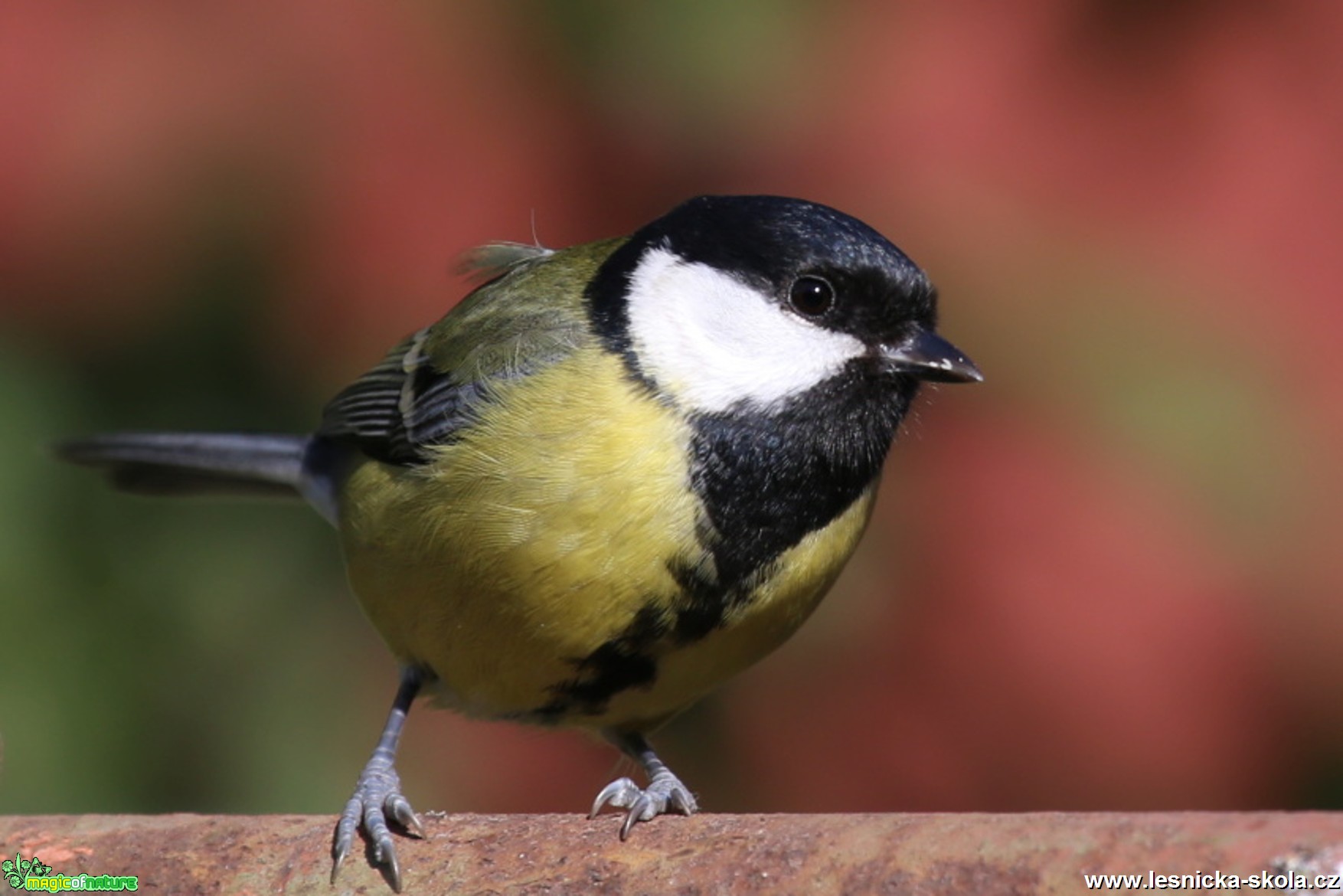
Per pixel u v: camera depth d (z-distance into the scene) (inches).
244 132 78.5
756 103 78.7
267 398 78.9
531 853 75.3
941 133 78.7
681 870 74.9
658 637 76.6
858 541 77.1
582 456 76.5
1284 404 78.4
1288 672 78.3
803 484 76.7
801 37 78.9
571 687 76.9
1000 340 78.5
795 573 76.7
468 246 78.5
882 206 78.6
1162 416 78.4
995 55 78.7
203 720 78.7
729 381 76.7
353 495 77.4
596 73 78.7
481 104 78.6
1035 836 74.5
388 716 77.4
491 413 76.7
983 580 78.3
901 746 78.3
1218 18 79.0
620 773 78.6
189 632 78.7
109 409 78.9
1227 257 78.5
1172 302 78.5
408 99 78.5
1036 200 78.6
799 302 76.8
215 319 78.8
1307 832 74.3
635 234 77.2
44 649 78.5
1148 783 78.2
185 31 78.5
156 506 78.9
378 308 78.6
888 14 78.9
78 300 78.7
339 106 78.5
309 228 78.5
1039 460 78.4
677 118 78.7
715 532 76.5
